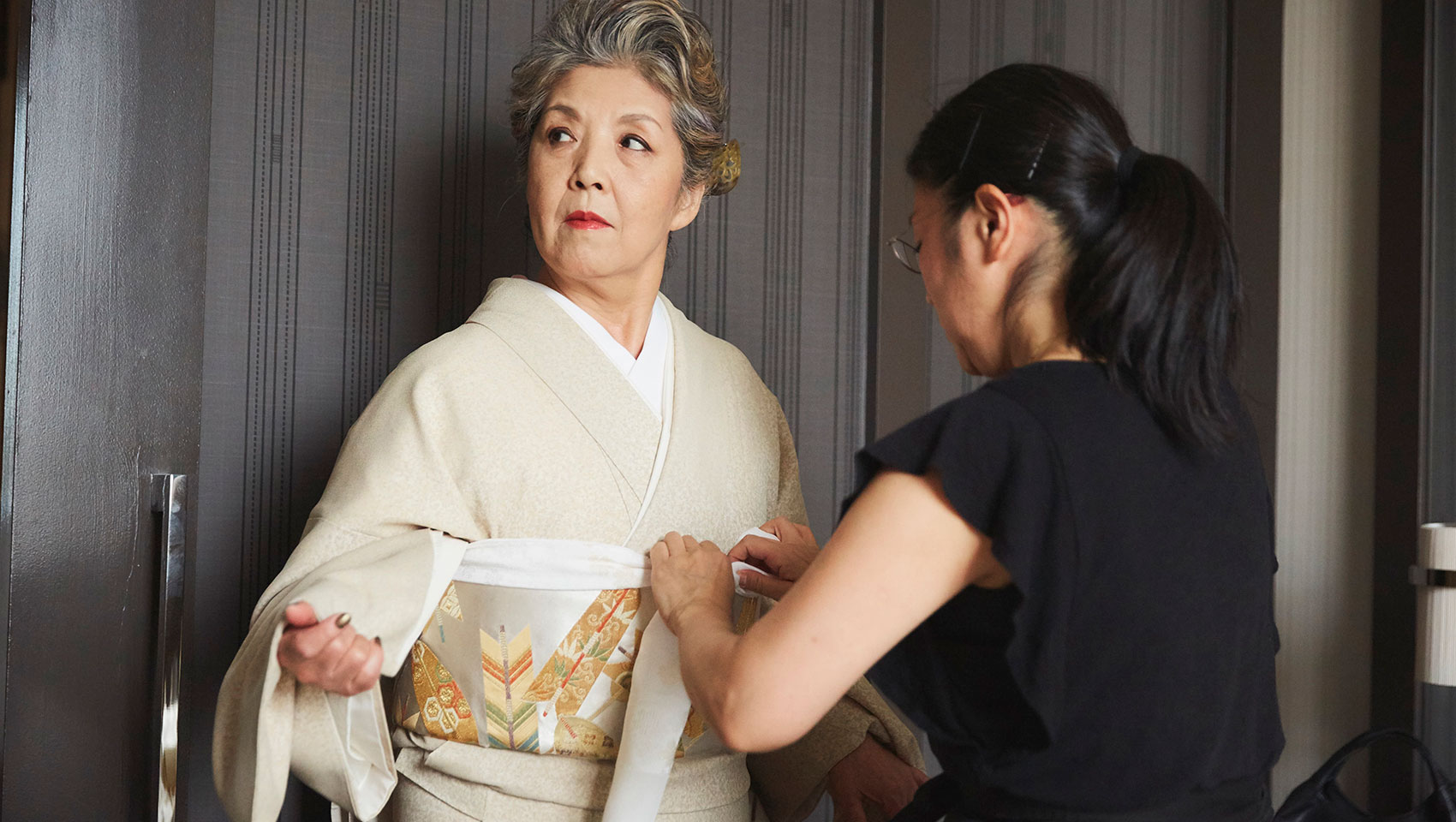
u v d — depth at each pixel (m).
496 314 1.17
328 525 1.05
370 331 1.58
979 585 0.82
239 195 1.51
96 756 1.28
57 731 1.25
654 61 1.16
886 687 0.88
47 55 1.26
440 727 1.10
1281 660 2.19
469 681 1.09
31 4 1.25
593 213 1.13
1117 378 0.83
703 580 1.03
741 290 1.80
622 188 1.15
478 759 1.08
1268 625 0.91
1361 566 2.25
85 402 1.28
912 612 0.80
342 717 0.99
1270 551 0.91
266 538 1.52
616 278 1.17
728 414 1.25
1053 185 0.85
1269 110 2.16
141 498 1.31
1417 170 2.17
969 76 1.96
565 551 1.07
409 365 1.14
